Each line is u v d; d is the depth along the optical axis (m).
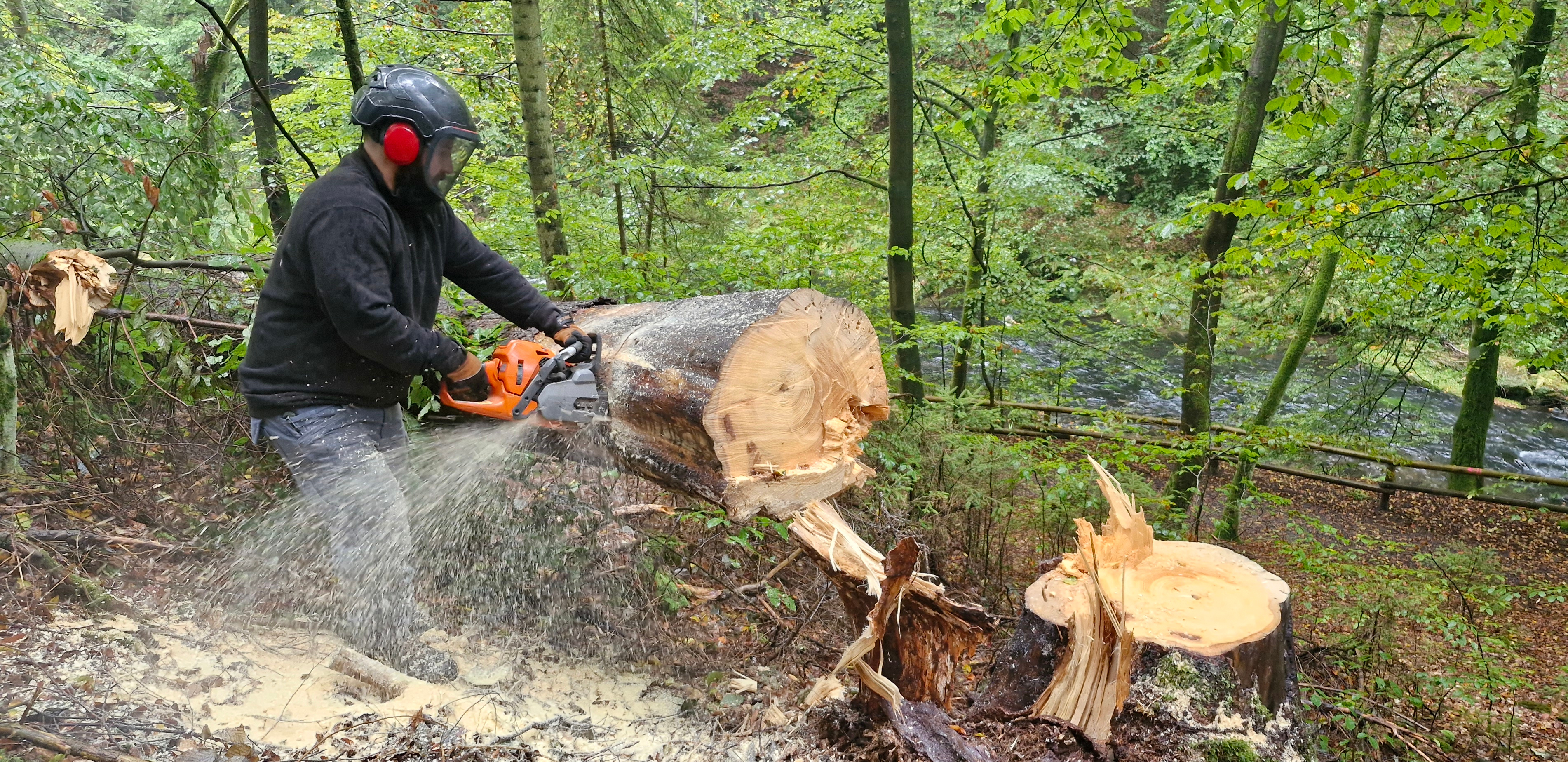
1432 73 6.91
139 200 3.45
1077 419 8.63
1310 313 7.56
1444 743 3.78
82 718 1.70
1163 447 6.14
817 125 9.05
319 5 7.73
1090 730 2.47
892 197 5.73
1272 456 7.14
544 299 2.47
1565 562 7.57
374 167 2.14
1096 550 2.85
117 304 2.92
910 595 2.25
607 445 2.26
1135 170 14.82
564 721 2.14
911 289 5.83
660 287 4.90
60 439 2.81
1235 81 8.55
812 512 2.18
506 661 2.45
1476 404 8.85
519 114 7.53
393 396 2.40
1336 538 6.18
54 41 5.62
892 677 2.33
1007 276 8.60
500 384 2.18
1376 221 5.78
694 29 7.43
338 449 2.22
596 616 2.81
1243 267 5.16
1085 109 9.70
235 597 2.40
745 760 2.12
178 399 2.97
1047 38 5.23
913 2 8.77
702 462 1.98
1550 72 7.21
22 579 2.11
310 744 1.84
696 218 6.88
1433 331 7.53
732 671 2.69
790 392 1.97
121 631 2.09
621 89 6.84
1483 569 6.02
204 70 5.16
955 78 8.79
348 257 2.03
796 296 1.95
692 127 7.07
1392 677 4.23
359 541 2.28
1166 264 8.30
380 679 2.11
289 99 7.46
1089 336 8.94
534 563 2.96
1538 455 10.23
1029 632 2.70
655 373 2.03
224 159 3.96
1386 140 7.02
